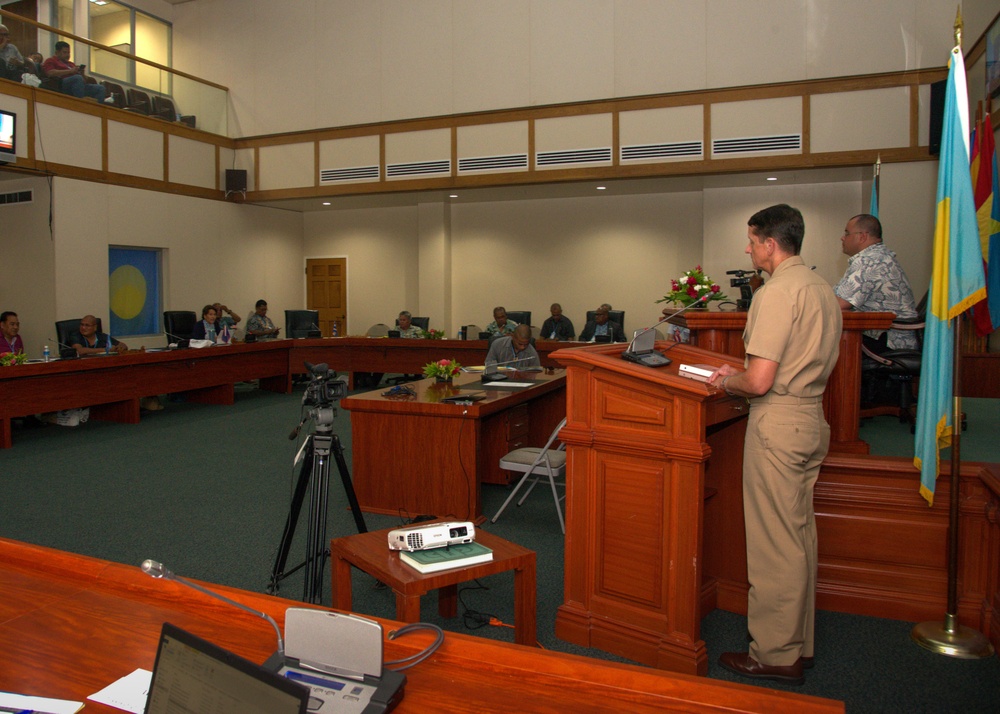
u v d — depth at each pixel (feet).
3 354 22.02
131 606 5.11
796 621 7.51
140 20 37.22
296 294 41.75
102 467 17.66
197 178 35.22
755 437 7.59
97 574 5.50
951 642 8.25
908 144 26.20
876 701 7.25
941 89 24.90
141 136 32.27
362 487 14.21
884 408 18.08
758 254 7.79
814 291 7.38
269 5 36.17
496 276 37.32
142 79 32.81
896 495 9.11
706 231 32.45
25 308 29.91
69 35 29.35
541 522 13.52
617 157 29.78
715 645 8.52
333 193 35.09
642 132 29.37
